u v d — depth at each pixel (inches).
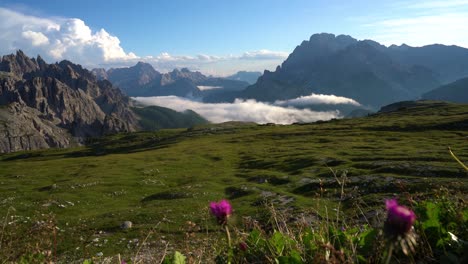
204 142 5251.0
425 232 176.9
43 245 249.8
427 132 3759.8
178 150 4252.0
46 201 1705.2
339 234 186.4
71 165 3499.0
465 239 175.8
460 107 6230.3
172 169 2839.6
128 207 1582.2
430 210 189.2
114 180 2336.4
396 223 100.0
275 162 2620.6
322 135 4392.2
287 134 4889.3
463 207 195.5
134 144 6884.8
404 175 1529.3
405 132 3959.2
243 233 197.9
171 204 1476.4
